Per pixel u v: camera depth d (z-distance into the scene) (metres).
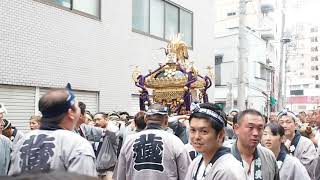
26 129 10.06
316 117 6.07
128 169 4.67
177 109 8.89
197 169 3.33
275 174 3.97
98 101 12.59
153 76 9.38
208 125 3.16
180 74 9.02
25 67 10.02
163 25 16.52
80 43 11.86
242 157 3.94
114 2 13.38
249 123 3.85
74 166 2.91
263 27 36.09
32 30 10.23
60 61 11.10
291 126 5.88
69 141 2.99
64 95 3.12
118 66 13.48
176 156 4.52
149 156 4.50
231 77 29.56
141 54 14.81
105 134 8.01
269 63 35.91
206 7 19.83
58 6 11.09
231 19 38.34
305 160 5.68
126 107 13.80
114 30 13.34
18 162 2.99
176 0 17.38
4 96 9.57
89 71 12.19
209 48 20.05
